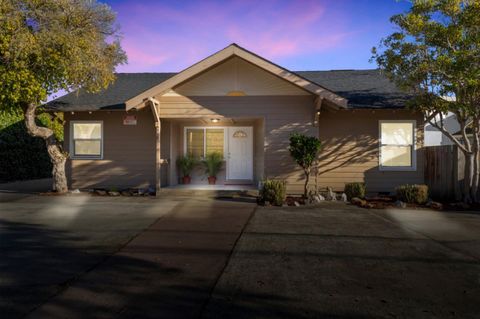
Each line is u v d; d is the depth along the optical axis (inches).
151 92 467.2
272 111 495.8
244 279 191.8
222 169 591.8
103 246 251.1
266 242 263.0
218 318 149.8
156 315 151.9
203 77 500.4
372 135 525.0
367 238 275.0
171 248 247.3
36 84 426.3
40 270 204.1
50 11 429.4
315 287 182.1
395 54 419.5
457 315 152.9
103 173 559.8
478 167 424.8
